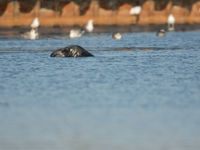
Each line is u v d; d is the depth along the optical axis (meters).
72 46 97.19
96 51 111.06
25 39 151.00
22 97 54.97
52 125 42.84
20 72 75.25
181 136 39.38
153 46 125.50
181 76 70.25
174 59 93.25
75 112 47.38
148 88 60.06
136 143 37.81
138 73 73.56
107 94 56.28
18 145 37.53
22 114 46.84
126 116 45.59
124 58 94.81
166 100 52.59
